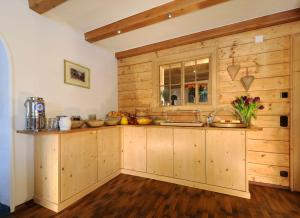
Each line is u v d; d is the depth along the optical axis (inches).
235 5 82.6
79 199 82.1
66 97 99.9
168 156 101.4
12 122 73.1
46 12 86.0
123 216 69.4
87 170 87.9
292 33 91.0
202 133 92.1
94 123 95.9
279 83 94.0
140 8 85.9
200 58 115.0
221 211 72.1
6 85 74.5
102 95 129.2
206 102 114.4
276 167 94.2
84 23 99.5
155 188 93.4
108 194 87.1
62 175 74.4
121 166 116.2
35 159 80.6
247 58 101.3
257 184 97.9
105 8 85.0
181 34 112.3
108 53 136.2
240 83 103.0
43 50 87.1
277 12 89.4
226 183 86.7
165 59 126.5
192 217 68.4
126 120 116.9
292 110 90.0
